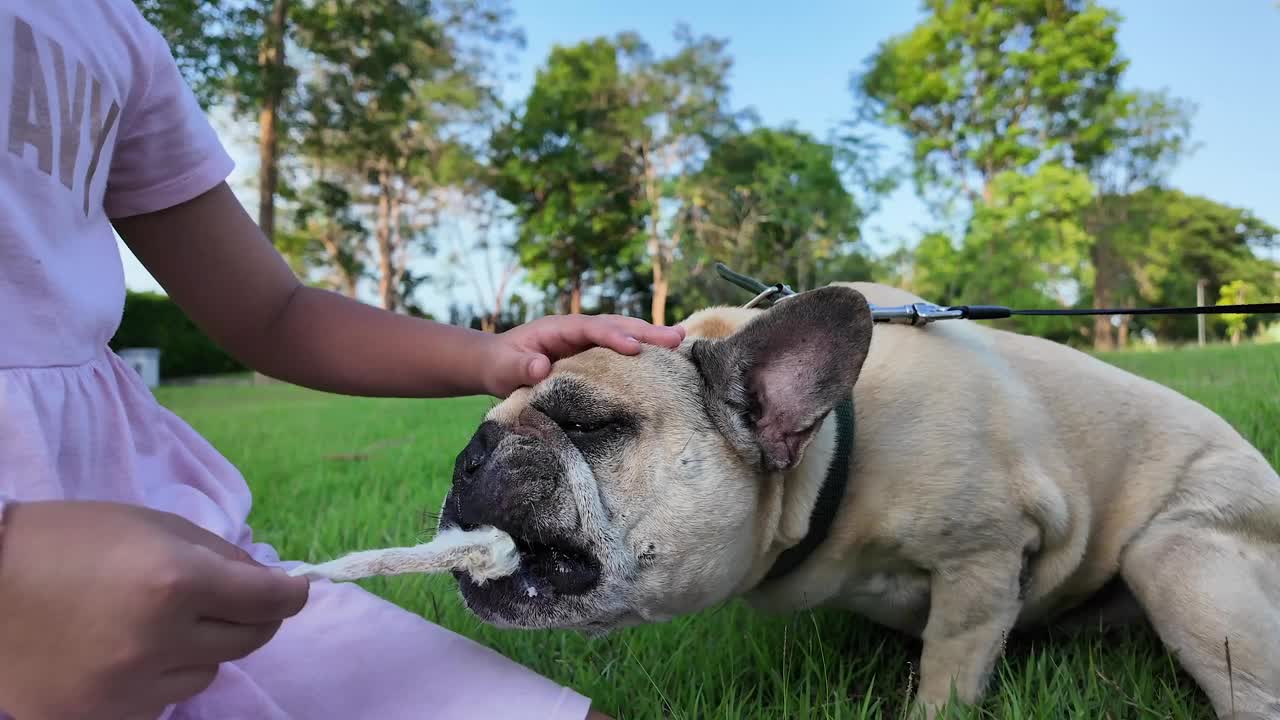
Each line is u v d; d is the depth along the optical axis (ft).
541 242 30.89
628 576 1.53
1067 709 1.70
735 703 1.82
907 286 23.91
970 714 1.68
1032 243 21.12
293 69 21.12
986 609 1.83
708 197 28.37
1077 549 1.93
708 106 29.22
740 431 1.60
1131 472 1.97
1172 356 9.15
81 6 1.16
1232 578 1.78
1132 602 2.10
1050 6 24.49
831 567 1.84
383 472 4.34
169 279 1.53
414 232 32.40
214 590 0.70
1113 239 24.35
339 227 29.45
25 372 0.98
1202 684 1.76
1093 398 2.00
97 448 1.08
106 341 1.18
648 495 1.54
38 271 1.00
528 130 29.89
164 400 12.28
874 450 1.79
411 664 1.18
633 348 1.64
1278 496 1.90
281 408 9.70
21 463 0.93
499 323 34.30
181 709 1.03
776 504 1.69
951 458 1.77
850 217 27.91
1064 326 21.59
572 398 1.55
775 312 1.59
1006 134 24.23
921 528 1.78
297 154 23.91
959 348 1.94
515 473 1.49
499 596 1.53
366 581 2.54
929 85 25.09
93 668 0.66
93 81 1.13
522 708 1.12
